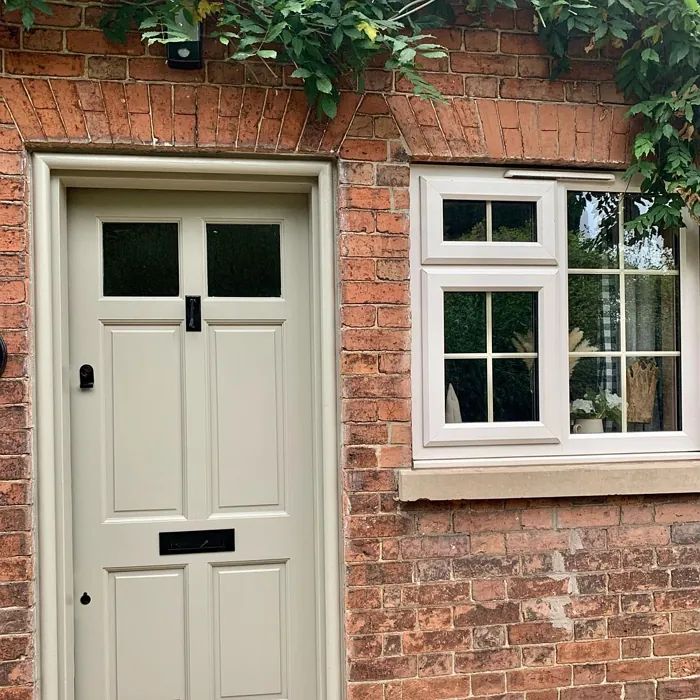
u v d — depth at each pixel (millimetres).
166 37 2070
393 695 2242
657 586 2402
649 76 2395
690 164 2350
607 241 2514
